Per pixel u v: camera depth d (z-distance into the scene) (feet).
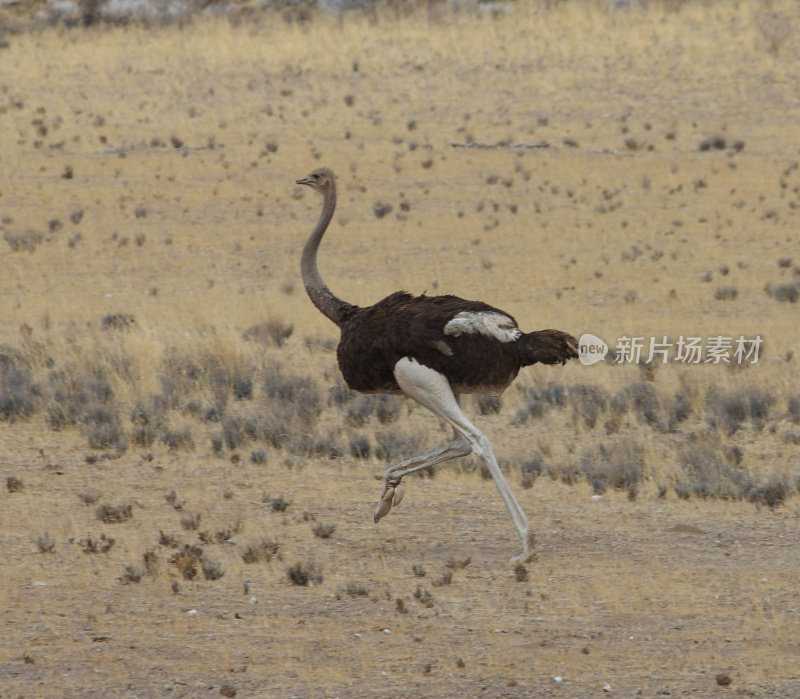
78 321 262.06
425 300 112.27
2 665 86.12
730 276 313.32
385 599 101.91
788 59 526.16
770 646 92.43
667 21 580.71
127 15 634.84
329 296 119.24
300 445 157.69
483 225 362.94
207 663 87.45
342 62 551.18
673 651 91.35
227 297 290.56
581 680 85.81
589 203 384.68
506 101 500.74
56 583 103.45
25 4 648.38
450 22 603.67
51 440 159.84
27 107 490.49
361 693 83.05
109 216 370.32
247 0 647.56
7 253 331.77
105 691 82.43
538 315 271.49
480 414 181.47
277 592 103.14
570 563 112.16
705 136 453.99
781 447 164.14
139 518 124.67
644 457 154.61
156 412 172.14
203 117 482.69
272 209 379.76
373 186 401.90
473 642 92.53
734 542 119.96
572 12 599.98
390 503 116.16
